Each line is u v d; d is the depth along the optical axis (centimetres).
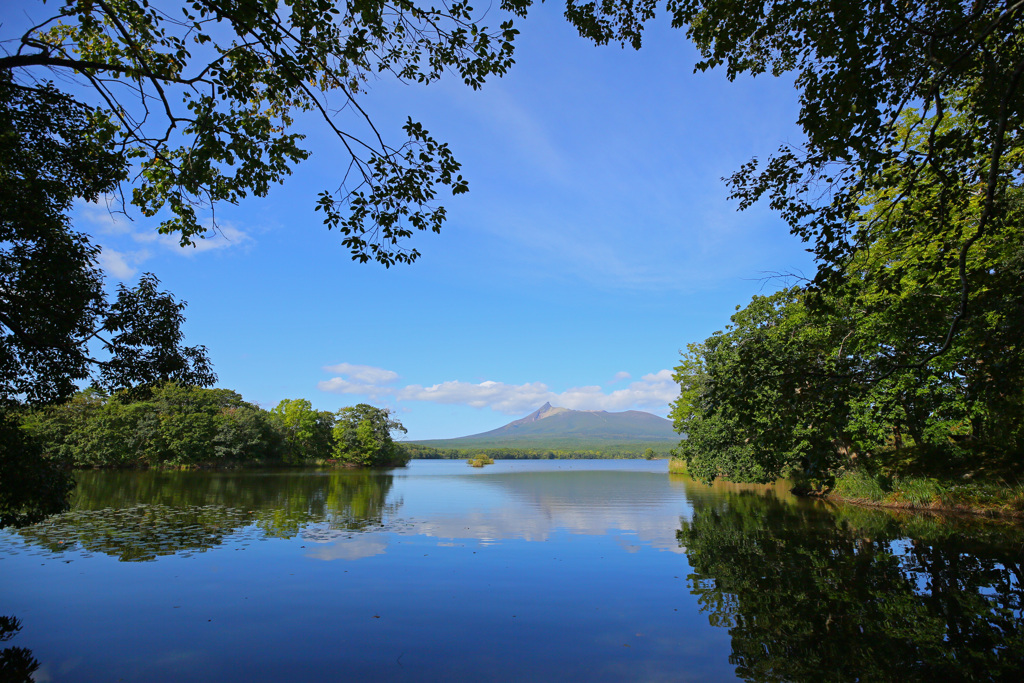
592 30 814
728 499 2711
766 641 744
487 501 2625
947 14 706
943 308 1001
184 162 756
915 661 675
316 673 636
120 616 826
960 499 1961
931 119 1209
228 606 877
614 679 627
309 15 692
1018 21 685
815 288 812
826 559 1233
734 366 883
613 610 875
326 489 3288
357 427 8125
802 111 646
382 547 1373
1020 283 915
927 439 2312
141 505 2248
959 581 1033
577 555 1295
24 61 650
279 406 7944
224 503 2364
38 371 1065
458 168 794
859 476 2492
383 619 824
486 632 775
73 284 1021
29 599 906
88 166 944
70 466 5434
